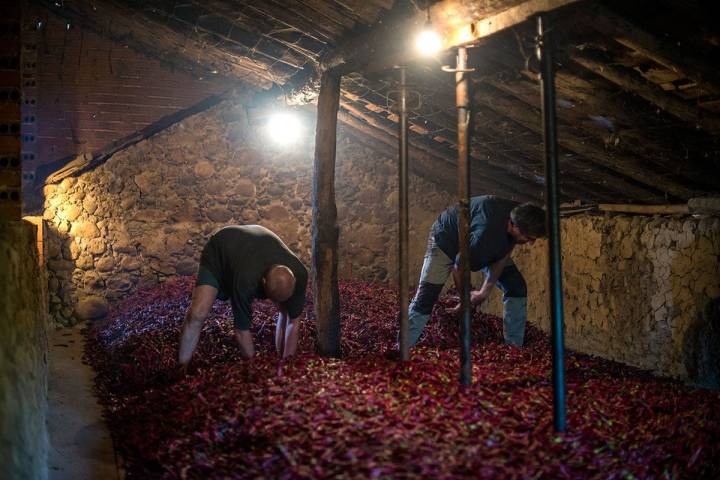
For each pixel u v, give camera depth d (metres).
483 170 7.48
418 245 9.57
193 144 9.11
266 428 3.71
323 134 6.01
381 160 9.58
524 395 4.19
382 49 4.95
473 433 3.50
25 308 4.01
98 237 8.88
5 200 4.34
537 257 7.64
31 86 8.64
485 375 4.71
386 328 6.84
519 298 6.38
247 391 4.34
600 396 4.39
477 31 4.09
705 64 3.71
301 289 5.39
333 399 3.92
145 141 9.00
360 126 8.43
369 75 6.09
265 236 5.40
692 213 5.59
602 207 6.84
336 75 6.05
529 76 4.82
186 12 6.47
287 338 5.48
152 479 3.90
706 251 5.32
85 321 8.83
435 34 4.37
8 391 3.40
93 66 8.74
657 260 5.84
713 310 5.24
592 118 4.89
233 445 3.80
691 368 5.42
